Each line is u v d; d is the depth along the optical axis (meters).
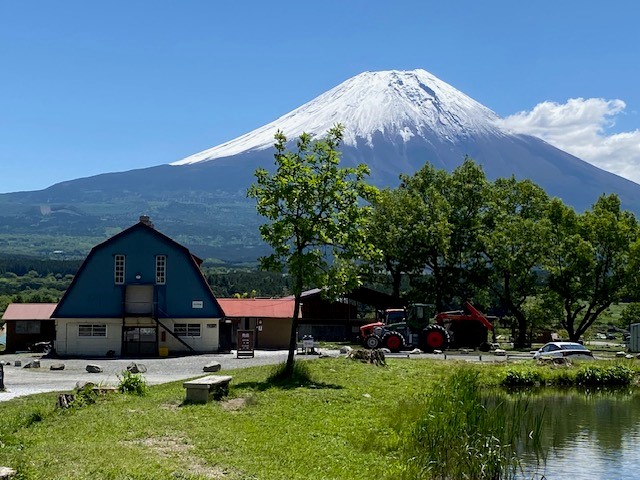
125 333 60.19
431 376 36.19
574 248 67.06
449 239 75.19
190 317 60.66
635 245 65.06
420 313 57.62
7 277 183.12
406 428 21.86
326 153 32.12
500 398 35.31
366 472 17.19
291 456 17.64
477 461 19.61
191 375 39.47
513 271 70.44
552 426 27.77
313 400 25.75
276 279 148.00
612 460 22.22
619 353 56.03
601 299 68.44
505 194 80.31
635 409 32.16
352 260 32.94
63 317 59.66
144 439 18.33
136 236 60.94
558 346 51.22
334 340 74.62
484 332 63.62
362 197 32.84
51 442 17.72
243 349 53.12
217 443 18.06
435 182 83.25
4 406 25.67
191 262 61.03
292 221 31.38
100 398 24.86
